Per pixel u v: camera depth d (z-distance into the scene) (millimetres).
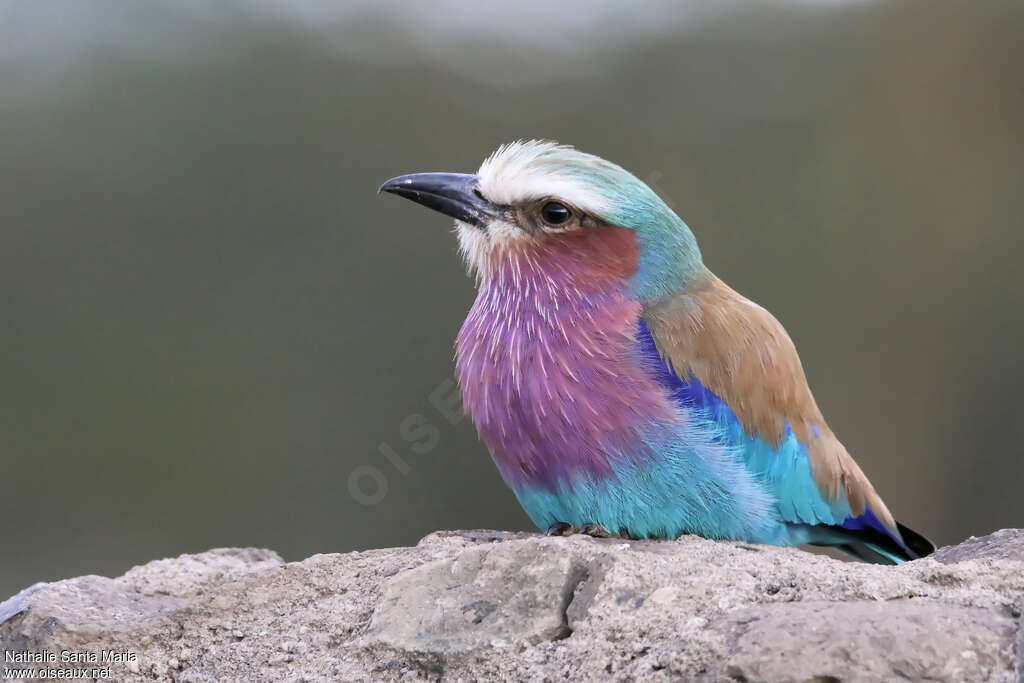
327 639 5980
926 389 18000
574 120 19516
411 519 15711
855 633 4914
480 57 20062
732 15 20859
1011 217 19000
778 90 19922
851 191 19094
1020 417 17766
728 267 18453
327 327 16984
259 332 17031
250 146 18359
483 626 5703
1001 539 6715
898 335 18188
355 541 15820
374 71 19438
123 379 16766
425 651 5641
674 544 6289
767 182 19141
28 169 17984
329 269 17406
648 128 19578
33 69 18938
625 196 7418
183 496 16219
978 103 19766
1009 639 4891
